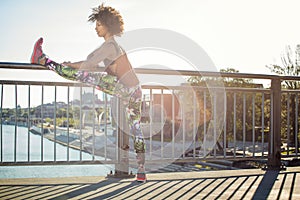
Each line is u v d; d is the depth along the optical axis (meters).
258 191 3.14
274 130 4.38
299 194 3.04
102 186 3.28
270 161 4.39
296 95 4.64
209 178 3.71
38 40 3.45
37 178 3.65
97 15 3.42
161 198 2.87
